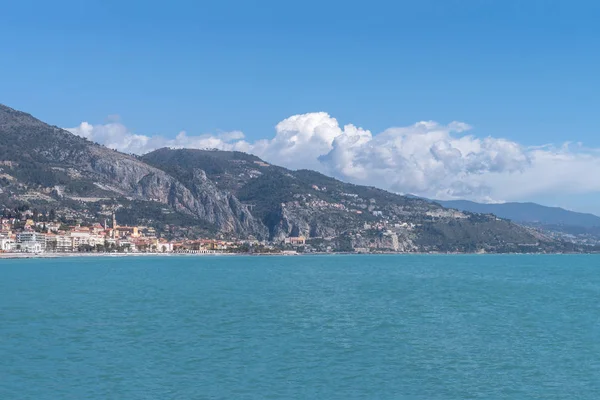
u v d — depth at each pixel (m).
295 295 159.38
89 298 149.88
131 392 64.31
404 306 134.00
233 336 93.62
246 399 62.28
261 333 96.38
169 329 99.94
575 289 185.62
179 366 74.38
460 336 94.75
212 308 128.25
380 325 105.12
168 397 62.78
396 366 75.00
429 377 70.25
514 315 119.44
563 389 66.25
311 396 63.38
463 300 148.00
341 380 68.88
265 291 172.12
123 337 92.75
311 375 70.75
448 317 115.75
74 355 80.25
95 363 75.88
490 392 65.12
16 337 93.06
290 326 103.31
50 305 134.00
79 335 94.56
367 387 66.38
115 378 69.19
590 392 65.38
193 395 63.44
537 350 84.31
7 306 132.12
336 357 79.44
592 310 128.12
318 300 146.00
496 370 73.50
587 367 75.12
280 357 79.25
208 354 80.75
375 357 79.56
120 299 147.25
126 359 77.88
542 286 198.12
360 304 137.50
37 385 66.81
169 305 133.75
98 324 105.31
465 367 74.75
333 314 119.25
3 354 81.00
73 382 67.81
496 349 84.88
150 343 88.00
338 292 170.12
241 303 138.12
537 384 68.00
